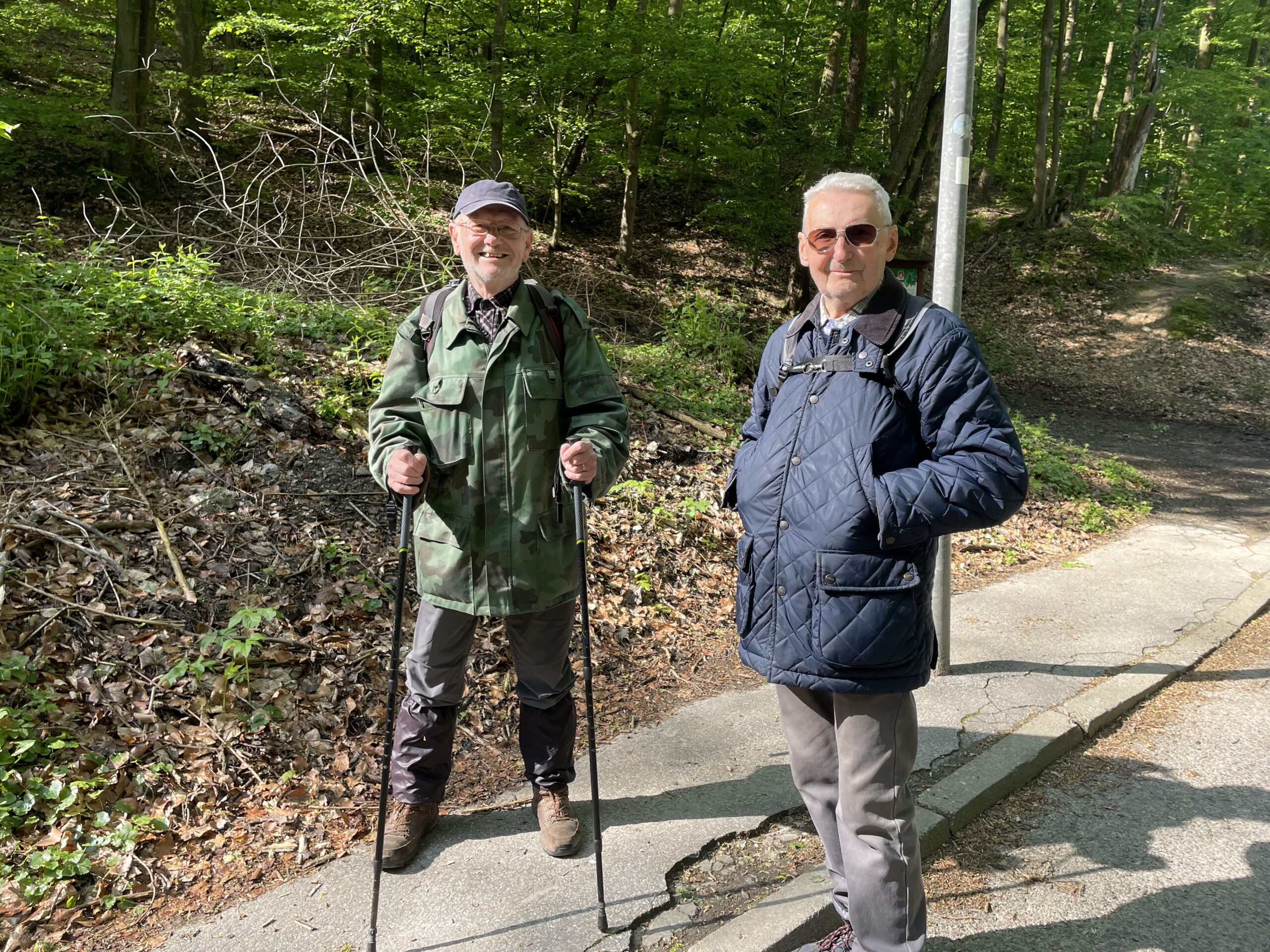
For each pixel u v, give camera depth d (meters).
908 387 1.86
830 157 12.61
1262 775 3.24
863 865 1.88
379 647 3.42
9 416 3.96
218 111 11.51
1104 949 2.32
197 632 3.24
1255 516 7.69
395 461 2.19
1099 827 2.90
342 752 2.96
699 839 2.64
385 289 6.63
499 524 2.32
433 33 11.59
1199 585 5.39
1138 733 3.57
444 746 2.54
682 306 10.11
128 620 3.15
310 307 5.89
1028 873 2.65
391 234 8.12
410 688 2.51
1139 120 21.70
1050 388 14.34
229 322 5.14
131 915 2.25
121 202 9.05
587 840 2.63
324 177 7.94
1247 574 5.64
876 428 1.85
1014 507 1.79
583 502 2.24
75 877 2.33
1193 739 3.52
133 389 4.35
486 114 11.19
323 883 2.40
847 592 1.82
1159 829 2.89
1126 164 22.06
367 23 10.10
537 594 2.36
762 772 3.04
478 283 2.29
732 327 8.95
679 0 13.57
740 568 2.06
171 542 3.58
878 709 1.89
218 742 2.86
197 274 5.53
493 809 2.80
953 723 3.46
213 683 3.04
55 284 4.96
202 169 10.12
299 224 8.12
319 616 3.49
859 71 12.88
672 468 5.89
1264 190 22.88
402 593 2.19
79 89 10.67
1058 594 5.18
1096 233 19.20
